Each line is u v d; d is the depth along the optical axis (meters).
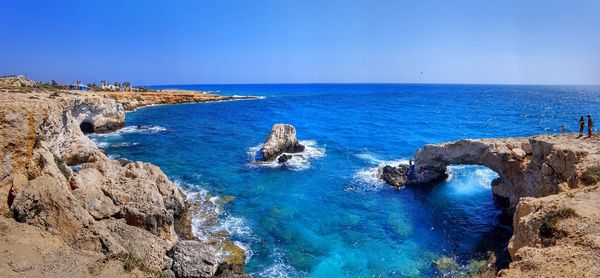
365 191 29.67
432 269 18.55
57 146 24.14
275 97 157.12
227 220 23.77
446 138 52.75
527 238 14.38
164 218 19.41
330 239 21.59
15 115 16.64
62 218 15.21
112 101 58.91
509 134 56.53
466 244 21.12
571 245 12.12
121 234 16.86
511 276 11.48
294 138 42.16
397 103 122.94
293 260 19.22
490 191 29.22
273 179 32.50
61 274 12.44
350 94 193.00
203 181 31.45
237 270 17.95
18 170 16.48
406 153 42.97
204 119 74.12
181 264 16.83
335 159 39.78
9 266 12.05
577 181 17.05
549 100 138.12
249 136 54.25
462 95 180.88
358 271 18.31
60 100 26.97
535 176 21.28
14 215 14.98
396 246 20.89
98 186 19.91
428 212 25.58
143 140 50.34
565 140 21.22
